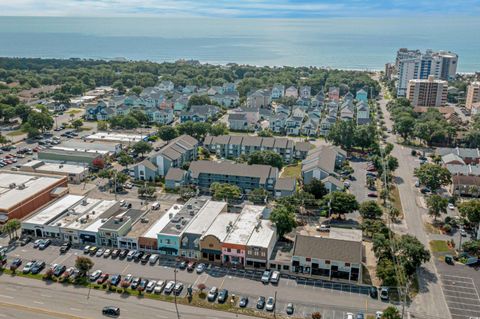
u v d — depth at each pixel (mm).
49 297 97438
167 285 100812
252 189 155250
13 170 173375
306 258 105062
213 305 95062
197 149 196250
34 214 130875
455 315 91750
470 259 110938
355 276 103250
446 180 157750
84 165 175875
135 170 167250
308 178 158125
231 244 109875
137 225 125562
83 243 121562
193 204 135500
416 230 128750
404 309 92125
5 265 109375
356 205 132250
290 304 93562
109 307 92688
